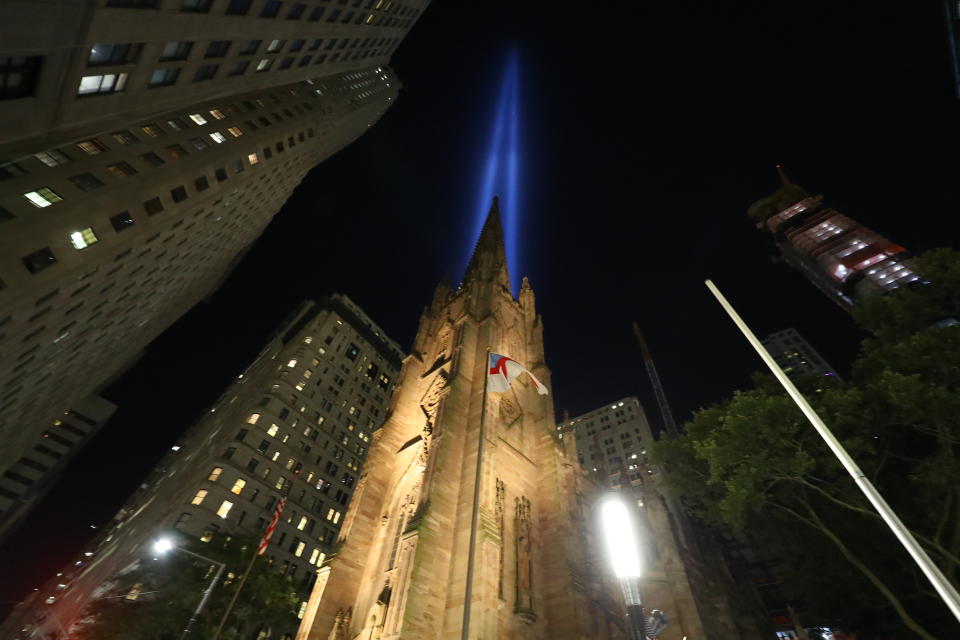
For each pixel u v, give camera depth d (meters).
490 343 47.44
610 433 101.62
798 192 154.88
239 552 38.56
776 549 30.98
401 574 28.14
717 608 46.91
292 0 32.62
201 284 76.62
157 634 32.16
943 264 24.50
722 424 29.59
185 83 29.03
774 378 30.45
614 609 38.56
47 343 33.28
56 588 106.19
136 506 106.75
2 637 94.19
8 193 26.61
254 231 71.00
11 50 16.42
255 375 94.31
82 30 18.58
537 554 35.75
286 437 69.12
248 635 48.66
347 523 36.69
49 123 21.45
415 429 45.66
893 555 24.17
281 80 41.97
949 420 20.14
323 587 31.91
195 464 68.75
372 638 27.06
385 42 64.38
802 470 22.92
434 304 68.44
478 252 75.19
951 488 20.14
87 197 30.45
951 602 8.73
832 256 120.38
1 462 50.22
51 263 27.91
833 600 28.59
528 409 49.22
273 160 54.03
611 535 10.68
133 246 34.72
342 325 93.31
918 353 21.69
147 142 37.09
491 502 32.81
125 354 66.25
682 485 32.66
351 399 85.12
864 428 23.11
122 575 36.88
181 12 23.31
